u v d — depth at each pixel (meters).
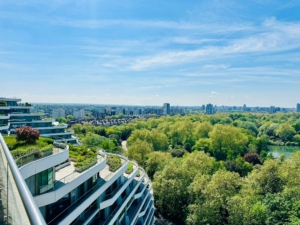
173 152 124.62
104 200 33.09
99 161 35.34
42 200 23.44
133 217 41.84
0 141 15.50
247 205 56.12
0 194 11.81
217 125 140.25
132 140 138.25
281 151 163.38
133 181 46.91
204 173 76.19
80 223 27.86
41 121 96.19
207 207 58.03
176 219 71.06
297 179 64.81
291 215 51.78
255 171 77.75
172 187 67.31
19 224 8.36
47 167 25.55
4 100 91.19
